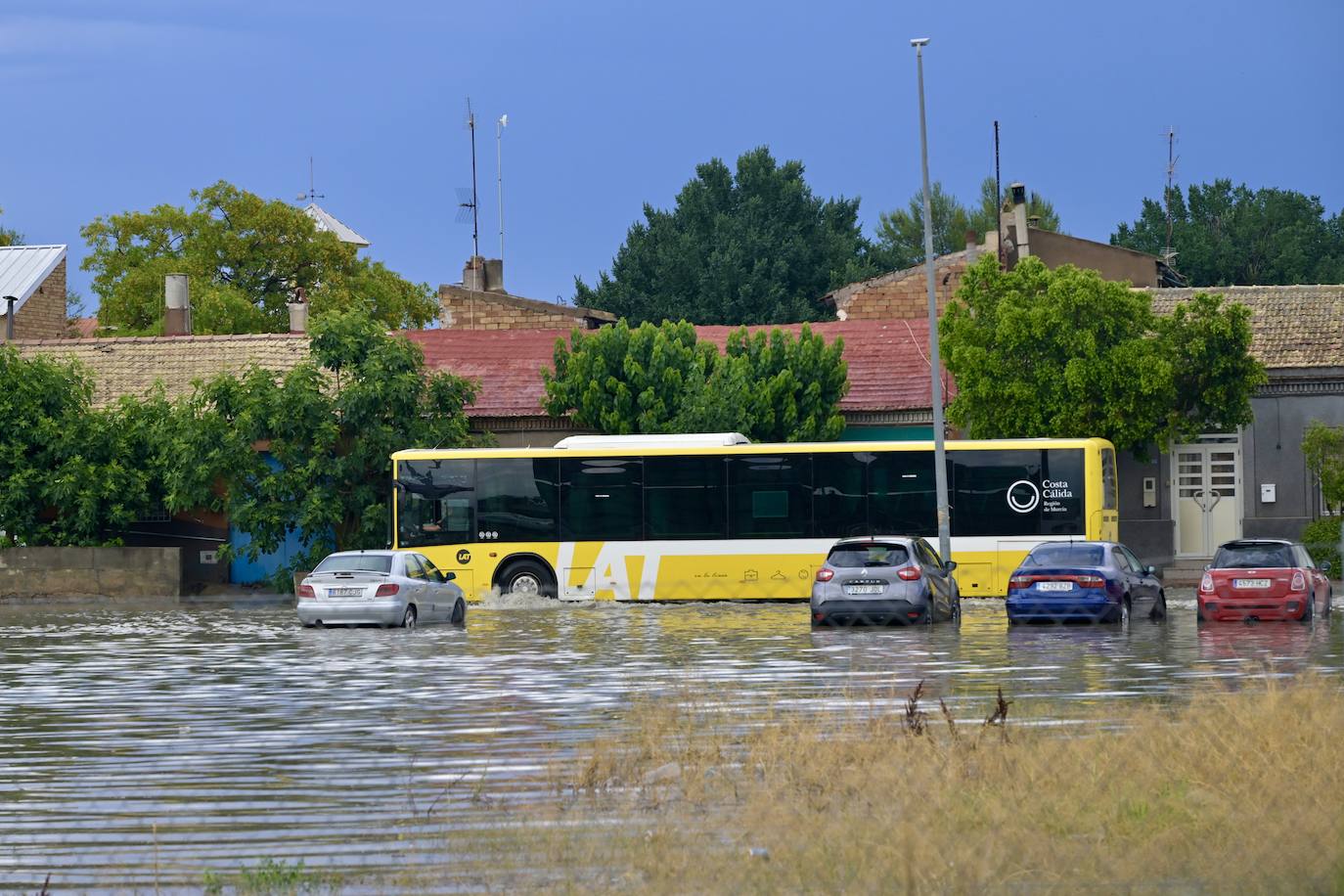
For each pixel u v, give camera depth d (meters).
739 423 71.50
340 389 69.31
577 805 17.77
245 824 17.89
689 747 20.95
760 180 142.00
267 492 66.31
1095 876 13.59
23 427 68.31
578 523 61.25
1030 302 68.50
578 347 75.25
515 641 43.56
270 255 120.50
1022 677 31.80
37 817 18.56
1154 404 66.56
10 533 68.56
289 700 30.00
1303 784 16.42
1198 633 43.16
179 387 78.31
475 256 107.31
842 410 76.06
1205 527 73.31
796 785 17.55
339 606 48.53
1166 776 16.94
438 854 15.76
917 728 20.41
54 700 30.73
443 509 61.47
